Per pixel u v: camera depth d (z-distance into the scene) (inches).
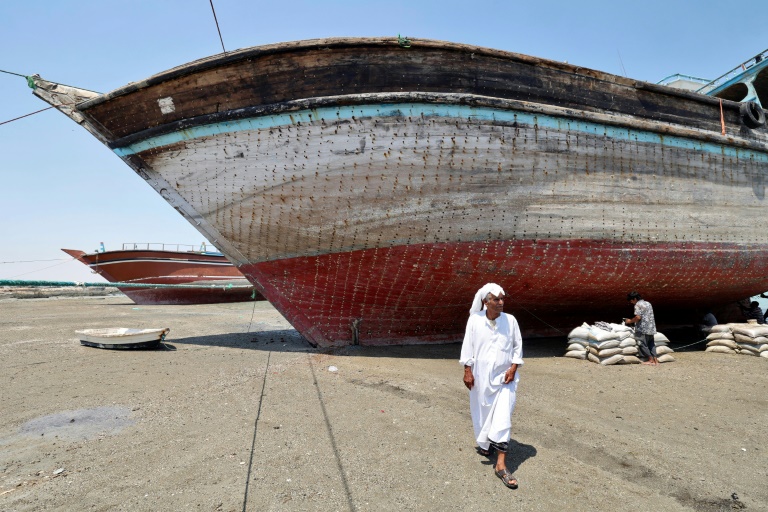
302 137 243.4
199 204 264.1
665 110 297.1
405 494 113.8
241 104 241.8
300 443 143.3
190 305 824.9
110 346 304.0
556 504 111.0
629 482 123.3
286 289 287.1
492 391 128.5
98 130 255.9
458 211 258.5
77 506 106.2
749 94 379.6
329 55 237.3
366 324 299.3
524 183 262.7
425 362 262.4
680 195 302.4
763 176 332.5
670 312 391.9
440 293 284.2
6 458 132.3
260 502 108.5
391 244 262.2
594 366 261.7
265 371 236.8
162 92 242.8
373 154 245.3
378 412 173.5
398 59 241.4
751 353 297.3
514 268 276.8
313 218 258.1
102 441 144.8
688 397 202.8
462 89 248.1
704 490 119.5
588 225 279.9
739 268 339.6
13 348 309.0
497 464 123.9
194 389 203.5
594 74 275.4
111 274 770.8
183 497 110.4
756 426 166.6
